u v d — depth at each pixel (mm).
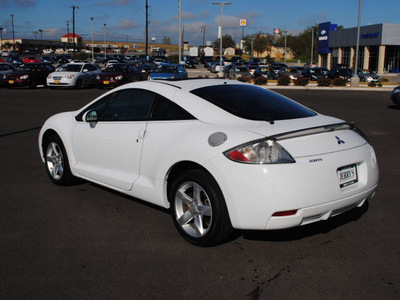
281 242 3816
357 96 21781
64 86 25438
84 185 5586
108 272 3270
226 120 3678
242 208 3281
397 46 53062
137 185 4215
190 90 4109
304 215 3283
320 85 29641
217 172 3371
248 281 3139
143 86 4414
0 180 5820
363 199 3760
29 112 13719
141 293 2973
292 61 96250
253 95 4215
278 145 3248
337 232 4039
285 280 3148
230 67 37312
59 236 3945
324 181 3320
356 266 3361
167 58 76938
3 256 3527
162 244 3775
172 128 3908
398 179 5953
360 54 56812
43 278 3172
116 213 4551
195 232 3738
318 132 3492
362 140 3838
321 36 69500
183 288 3039
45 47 142875
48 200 4973
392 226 4184
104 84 24344
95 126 4766
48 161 5633
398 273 3246
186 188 3797
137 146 4199
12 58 71812
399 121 12234
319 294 2953
